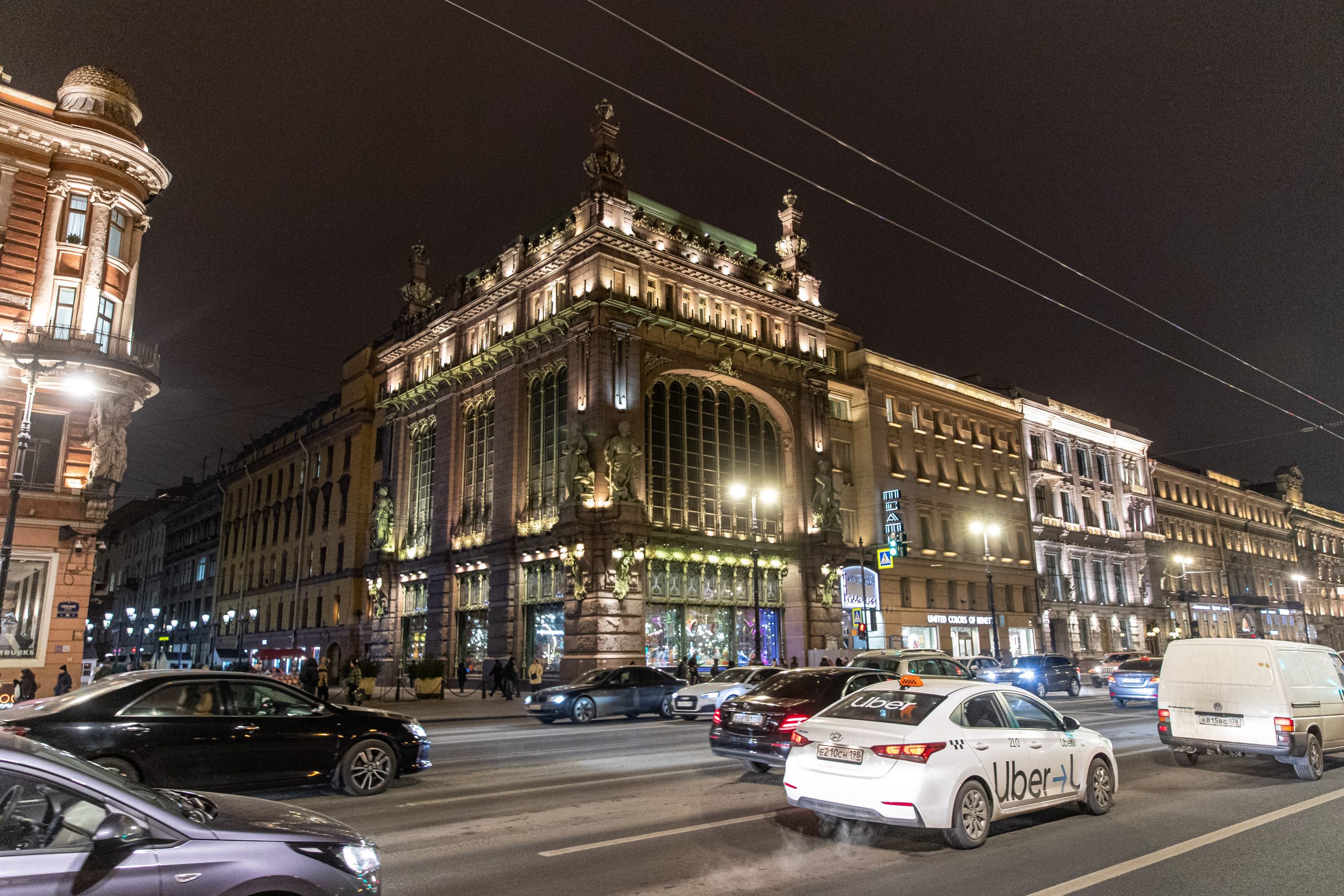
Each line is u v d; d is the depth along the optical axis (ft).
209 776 34.42
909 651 66.23
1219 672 44.83
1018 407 209.77
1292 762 42.68
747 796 38.34
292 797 38.19
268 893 15.12
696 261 146.82
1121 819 32.60
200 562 272.72
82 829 14.52
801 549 149.28
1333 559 338.95
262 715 36.70
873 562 163.02
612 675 87.45
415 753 40.60
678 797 38.14
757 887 23.90
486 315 155.74
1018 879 24.34
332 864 16.10
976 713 30.19
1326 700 44.52
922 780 27.22
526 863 26.53
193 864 14.57
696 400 143.33
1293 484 327.47
